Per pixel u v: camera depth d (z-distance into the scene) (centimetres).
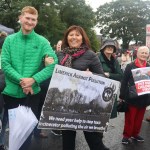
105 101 397
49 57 420
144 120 846
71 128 390
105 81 392
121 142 636
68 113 385
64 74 376
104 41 599
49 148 582
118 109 611
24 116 374
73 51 411
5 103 449
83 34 418
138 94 591
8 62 427
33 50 431
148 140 659
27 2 4131
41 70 425
